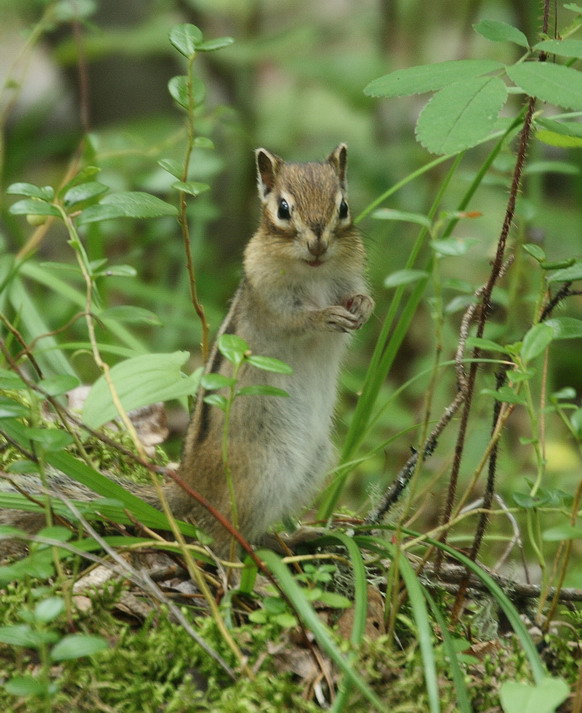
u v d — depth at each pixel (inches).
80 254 328.8
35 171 897.5
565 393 317.1
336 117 822.5
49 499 307.7
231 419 400.2
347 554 395.9
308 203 407.8
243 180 800.9
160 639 313.9
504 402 337.1
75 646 258.7
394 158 750.5
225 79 815.7
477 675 330.0
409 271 282.8
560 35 354.9
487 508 366.9
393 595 328.8
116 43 708.7
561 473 595.2
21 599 332.8
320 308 421.4
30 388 310.7
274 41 756.0
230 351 295.1
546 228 645.3
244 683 296.7
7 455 421.4
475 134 273.6
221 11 828.0
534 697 256.4
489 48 775.1
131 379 366.6
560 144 354.6
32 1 797.2
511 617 315.0
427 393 308.7
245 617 343.3
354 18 895.1
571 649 351.3
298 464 412.5
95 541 320.8
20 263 501.7
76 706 296.0
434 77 293.0
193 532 356.5
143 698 299.3
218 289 710.5
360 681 271.1
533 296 475.5
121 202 324.5
